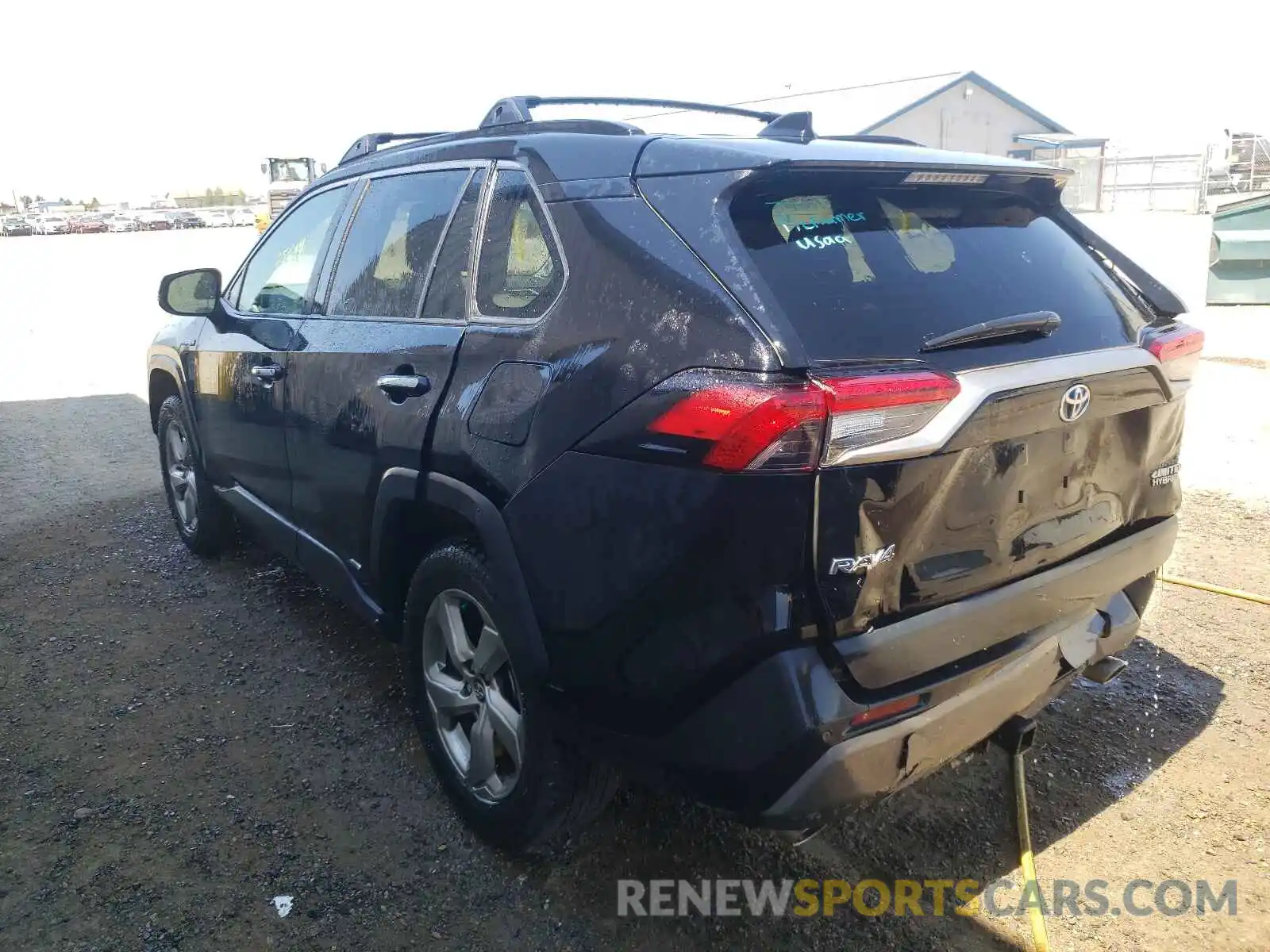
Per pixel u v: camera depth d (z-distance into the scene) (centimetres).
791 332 190
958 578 210
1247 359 919
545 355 230
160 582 462
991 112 3281
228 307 420
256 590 450
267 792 299
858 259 215
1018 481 216
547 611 227
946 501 202
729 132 298
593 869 266
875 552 193
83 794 297
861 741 196
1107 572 247
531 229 248
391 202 318
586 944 240
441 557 267
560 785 244
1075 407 219
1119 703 343
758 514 187
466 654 271
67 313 1577
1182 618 405
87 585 459
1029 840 275
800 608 190
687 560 197
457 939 242
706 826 284
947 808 290
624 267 216
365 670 375
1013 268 240
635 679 211
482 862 269
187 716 342
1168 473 268
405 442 273
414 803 295
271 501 380
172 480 493
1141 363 235
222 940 240
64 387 977
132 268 2255
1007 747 251
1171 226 1625
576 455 217
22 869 264
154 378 494
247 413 379
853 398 183
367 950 238
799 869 267
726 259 201
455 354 261
